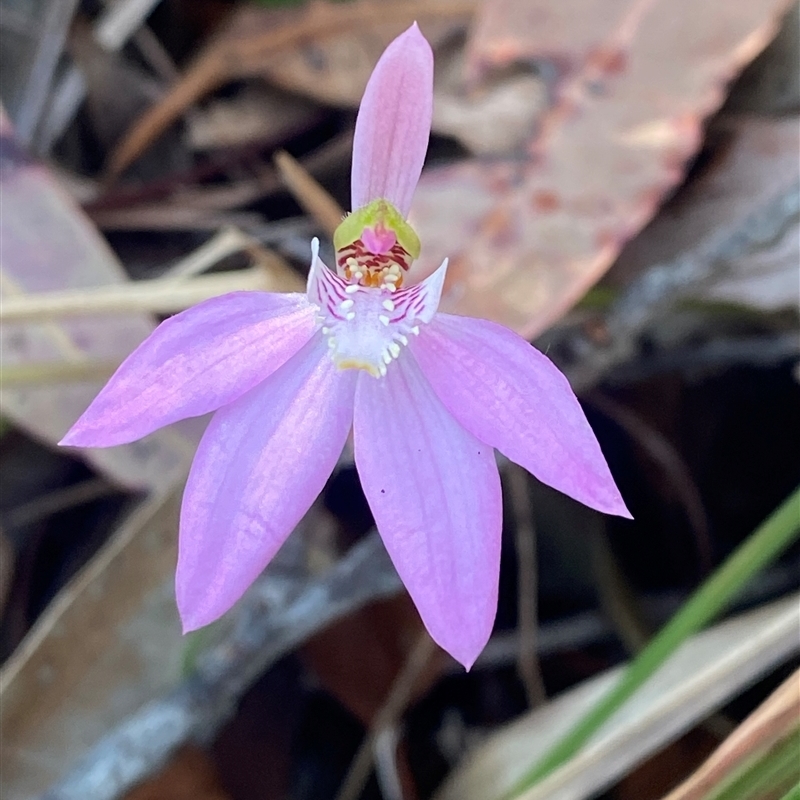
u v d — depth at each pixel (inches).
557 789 3.1
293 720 3.6
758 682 3.5
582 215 3.5
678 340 3.8
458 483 2.9
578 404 2.8
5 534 3.7
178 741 3.2
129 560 3.4
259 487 2.9
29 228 3.6
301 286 3.6
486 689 3.7
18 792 3.3
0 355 3.6
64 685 3.3
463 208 3.6
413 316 3.0
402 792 3.5
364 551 3.4
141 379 2.8
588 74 3.6
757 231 3.5
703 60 3.6
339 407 3.0
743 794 2.8
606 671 3.6
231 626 3.4
